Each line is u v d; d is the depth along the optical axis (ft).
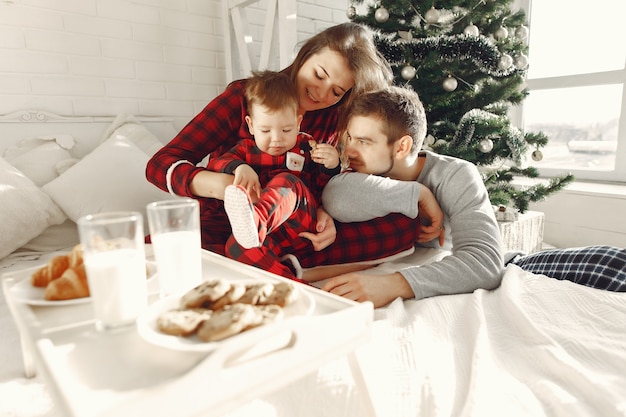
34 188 4.78
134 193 5.19
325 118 4.40
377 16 6.54
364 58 3.84
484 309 2.87
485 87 6.82
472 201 3.75
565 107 8.98
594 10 8.40
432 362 2.18
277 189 3.03
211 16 7.69
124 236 1.73
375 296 3.00
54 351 1.50
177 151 3.88
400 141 3.76
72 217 4.97
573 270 3.43
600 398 1.83
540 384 1.98
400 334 2.45
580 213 7.69
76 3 6.26
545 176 9.27
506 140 6.46
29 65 5.97
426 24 6.76
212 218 3.93
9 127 5.81
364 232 3.78
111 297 1.68
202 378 1.32
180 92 7.48
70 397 1.23
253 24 8.07
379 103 3.69
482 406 1.77
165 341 1.48
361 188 3.68
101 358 1.52
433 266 3.26
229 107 4.13
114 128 6.57
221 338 1.47
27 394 2.08
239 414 1.92
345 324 1.70
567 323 2.59
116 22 6.66
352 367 1.78
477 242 3.46
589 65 8.60
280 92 3.60
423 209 3.96
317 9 8.77
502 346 2.43
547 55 9.20
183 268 2.03
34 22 5.95
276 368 1.49
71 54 6.30
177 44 7.35
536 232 7.17
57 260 2.13
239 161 3.54
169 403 1.26
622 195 7.12
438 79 6.68
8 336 2.72
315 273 3.58
